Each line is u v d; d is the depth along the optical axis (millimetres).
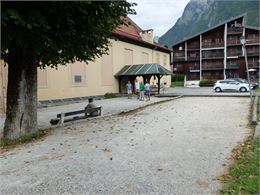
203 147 7770
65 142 9141
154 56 43344
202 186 5195
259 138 8180
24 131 10203
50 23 9055
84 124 12398
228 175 5586
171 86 52938
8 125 10211
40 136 10336
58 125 12391
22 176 6230
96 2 9289
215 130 9977
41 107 21266
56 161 7152
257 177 5219
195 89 43844
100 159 7098
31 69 10484
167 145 8148
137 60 38000
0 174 6465
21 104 10211
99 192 5191
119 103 22547
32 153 8117
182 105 18781
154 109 17031
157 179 5633
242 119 12102
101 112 15227
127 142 8703
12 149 8953
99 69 30078
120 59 33938
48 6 8367
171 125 11250
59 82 24781
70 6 8523
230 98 23406
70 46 10242
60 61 12922
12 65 10273
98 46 12164
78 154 7645
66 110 19109
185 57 68812
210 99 22984
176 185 5301
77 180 5805
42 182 5809
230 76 64438
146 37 41594
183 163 6500
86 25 9828
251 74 60219
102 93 30547
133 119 13281
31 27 7746
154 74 30938
